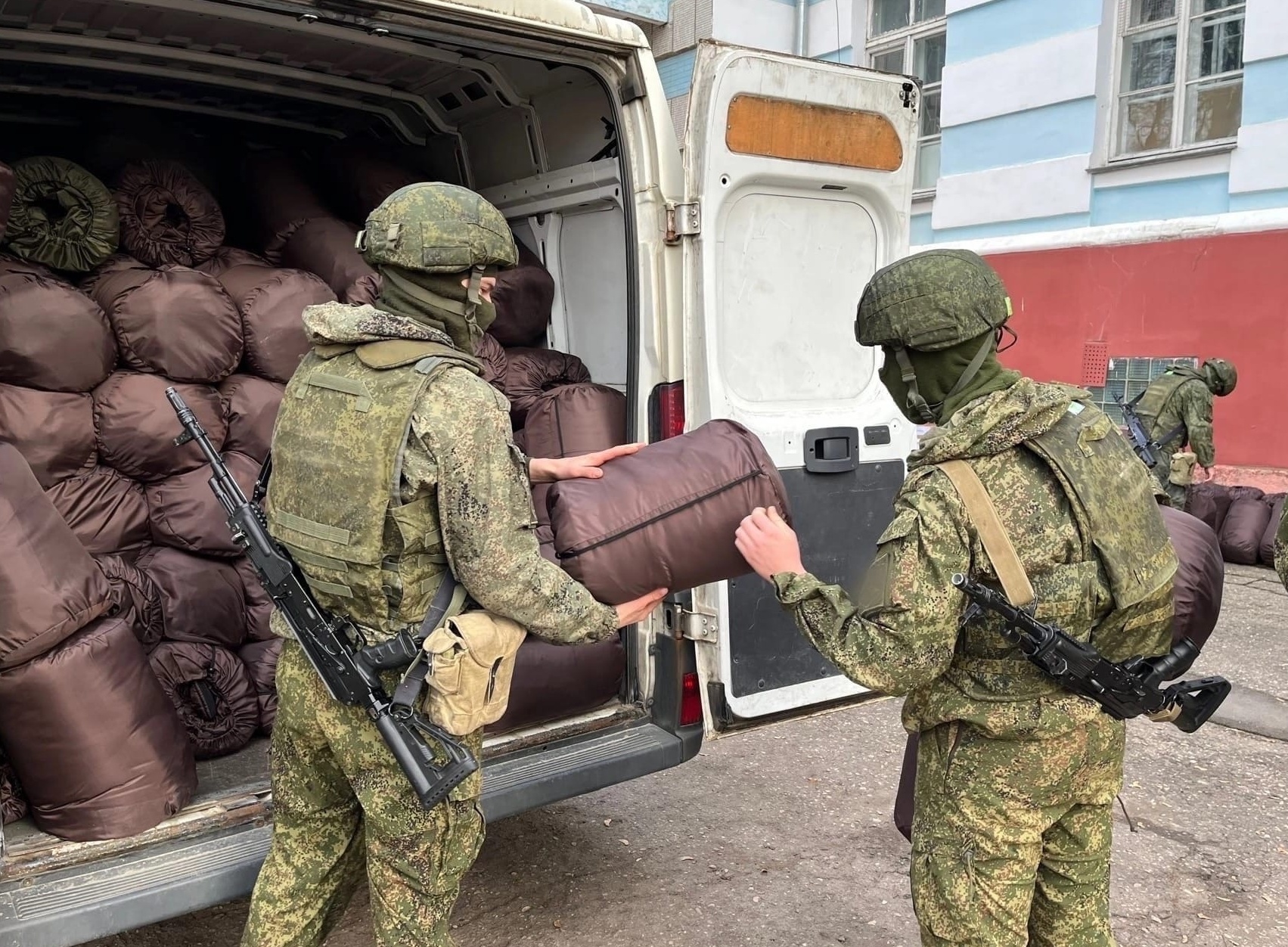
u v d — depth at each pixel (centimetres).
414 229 182
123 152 329
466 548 175
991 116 910
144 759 217
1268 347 699
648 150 285
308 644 185
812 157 297
